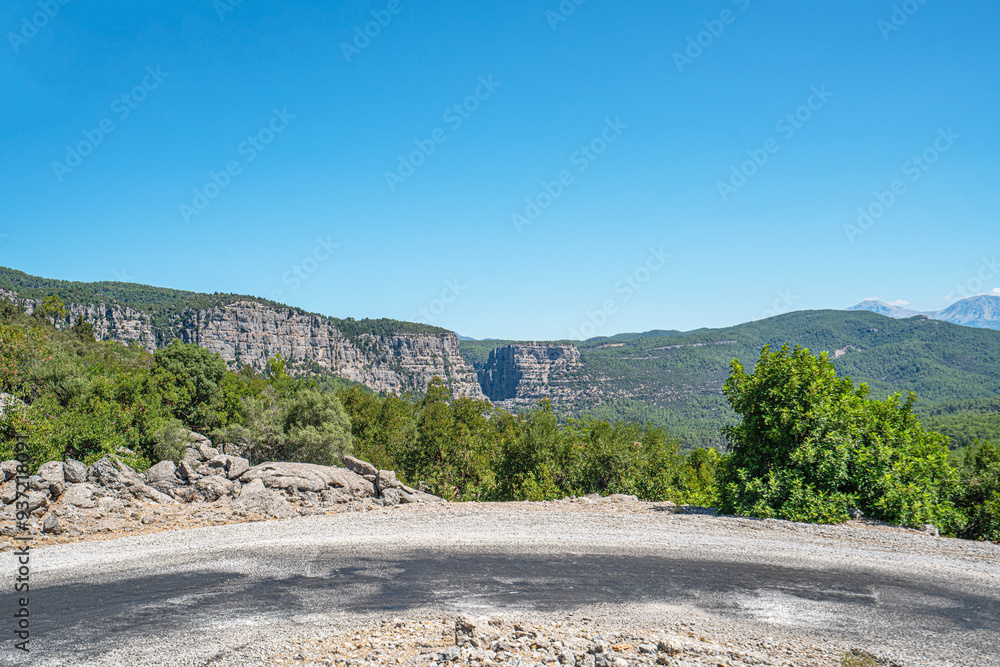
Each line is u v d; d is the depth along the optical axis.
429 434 48.16
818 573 12.58
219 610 10.10
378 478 21.47
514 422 55.78
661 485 43.94
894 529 16.34
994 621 10.23
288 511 18.16
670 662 8.27
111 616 9.78
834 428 18.48
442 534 15.28
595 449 44.50
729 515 18.53
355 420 59.09
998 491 19.42
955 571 12.73
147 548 13.80
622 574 12.39
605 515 17.69
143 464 27.48
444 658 8.15
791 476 18.14
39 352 38.47
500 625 9.41
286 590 11.17
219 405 57.00
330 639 8.95
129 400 33.31
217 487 19.11
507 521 16.83
